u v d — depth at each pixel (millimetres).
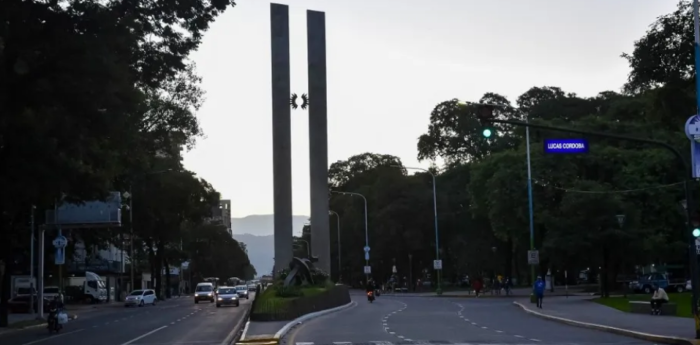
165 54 33656
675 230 59562
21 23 28359
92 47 28516
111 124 30328
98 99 29125
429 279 126062
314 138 69312
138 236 90938
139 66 33562
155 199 84375
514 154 65750
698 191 48125
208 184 91188
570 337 27922
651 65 42500
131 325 42156
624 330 28562
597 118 67562
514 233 65250
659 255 57906
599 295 60031
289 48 67875
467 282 115312
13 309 65312
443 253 99625
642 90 67562
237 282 160000
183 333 34125
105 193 40250
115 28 29484
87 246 74312
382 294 91438
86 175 38156
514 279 106625
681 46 41156
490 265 88938
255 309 38344
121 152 40219
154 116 64500
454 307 53719
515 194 62531
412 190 97625
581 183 55094
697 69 24750
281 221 66000
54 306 39219
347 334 30453
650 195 58250
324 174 69312
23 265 72812
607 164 60969
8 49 28391
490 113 24922
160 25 33188
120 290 106312
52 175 32438
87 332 37438
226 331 34906
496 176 64500
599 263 54281
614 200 52906
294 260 56031
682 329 28203
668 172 59688
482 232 88625
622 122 65125
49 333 37781
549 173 61750
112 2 30953
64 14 29125
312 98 69438
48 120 30281
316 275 58031
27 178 32062
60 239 53969
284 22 67750
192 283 167125
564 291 74250
